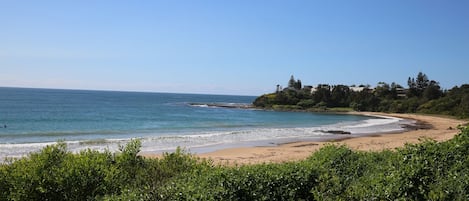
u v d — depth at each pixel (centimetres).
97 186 603
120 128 3969
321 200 543
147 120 5188
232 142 2827
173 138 2905
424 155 670
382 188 526
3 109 6397
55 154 657
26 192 566
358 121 6200
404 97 11156
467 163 629
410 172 550
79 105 8494
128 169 736
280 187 597
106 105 9050
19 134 3161
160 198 509
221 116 6706
